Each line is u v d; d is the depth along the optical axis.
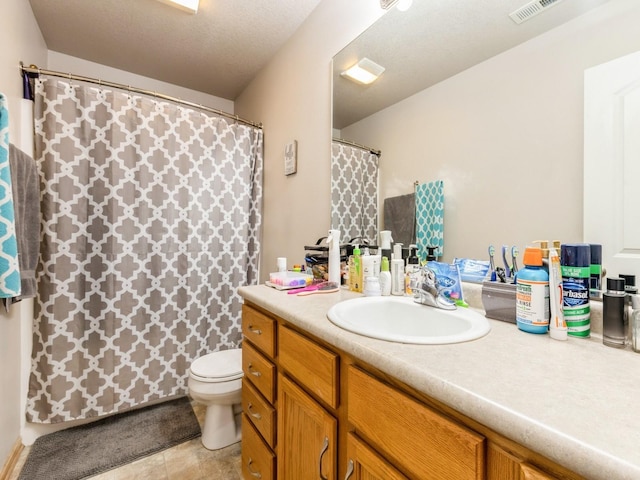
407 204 1.24
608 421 0.39
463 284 1.03
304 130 1.81
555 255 0.70
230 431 1.56
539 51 0.85
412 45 1.21
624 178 0.71
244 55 2.15
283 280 1.30
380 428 0.61
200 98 2.69
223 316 2.11
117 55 2.14
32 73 1.59
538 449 0.37
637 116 0.69
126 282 1.77
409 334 0.98
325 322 0.82
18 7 1.50
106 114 1.73
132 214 1.79
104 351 1.70
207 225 2.03
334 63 1.56
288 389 0.94
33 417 1.55
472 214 1.02
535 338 0.70
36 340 1.58
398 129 1.27
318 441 0.81
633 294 0.66
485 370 0.53
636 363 0.57
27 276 1.33
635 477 0.30
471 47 1.02
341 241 1.53
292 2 1.67
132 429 1.65
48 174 1.58
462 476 0.46
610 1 0.73
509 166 0.92
